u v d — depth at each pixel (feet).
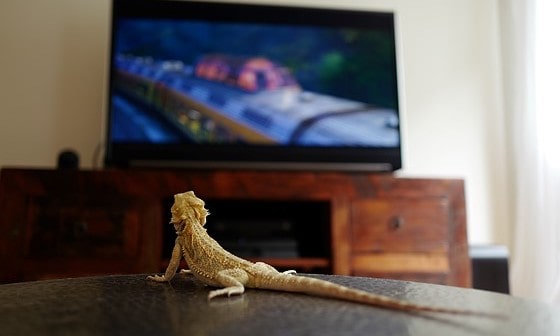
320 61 7.22
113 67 6.74
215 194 5.86
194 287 2.65
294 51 7.19
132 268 5.71
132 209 5.77
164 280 2.87
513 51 7.91
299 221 7.13
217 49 7.05
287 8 7.26
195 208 2.90
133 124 6.68
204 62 6.99
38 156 7.20
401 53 8.30
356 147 7.07
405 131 8.15
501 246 6.75
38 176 5.66
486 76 8.49
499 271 6.59
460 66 8.45
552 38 7.15
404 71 8.28
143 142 6.67
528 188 7.35
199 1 7.09
